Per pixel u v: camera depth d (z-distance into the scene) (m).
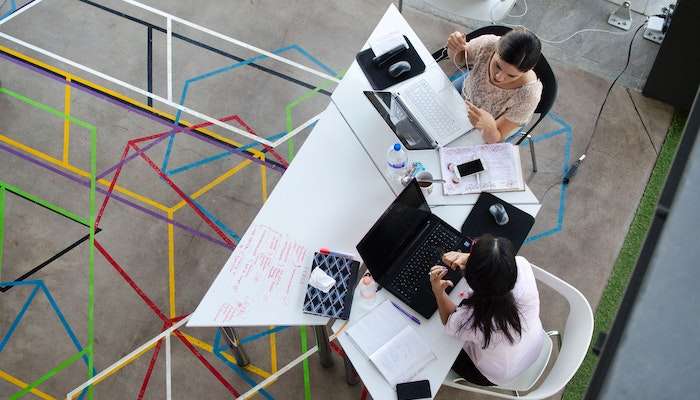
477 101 3.20
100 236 3.68
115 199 3.77
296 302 2.68
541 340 2.67
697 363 0.47
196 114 4.02
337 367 3.37
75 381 3.34
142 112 4.02
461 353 2.80
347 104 3.09
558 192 3.79
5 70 4.12
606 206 3.75
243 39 4.25
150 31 4.26
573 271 3.60
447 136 3.04
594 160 3.87
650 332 0.49
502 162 2.96
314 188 2.90
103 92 4.07
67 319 3.47
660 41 4.17
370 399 3.30
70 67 4.14
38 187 3.80
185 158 3.89
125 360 3.39
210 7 4.34
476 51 3.24
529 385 2.74
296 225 2.83
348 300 2.67
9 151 3.89
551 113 3.99
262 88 4.10
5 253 3.63
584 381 3.31
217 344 3.43
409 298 2.67
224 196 3.79
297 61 4.19
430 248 2.76
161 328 3.46
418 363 2.54
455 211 2.88
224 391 3.33
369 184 2.91
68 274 3.58
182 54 4.19
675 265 0.50
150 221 3.72
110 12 4.30
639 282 0.51
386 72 3.17
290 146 3.94
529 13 4.29
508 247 2.28
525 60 2.77
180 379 3.35
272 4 4.35
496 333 2.42
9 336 3.43
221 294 2.68
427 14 4.32
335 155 2.97
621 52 4.17
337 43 4.25
